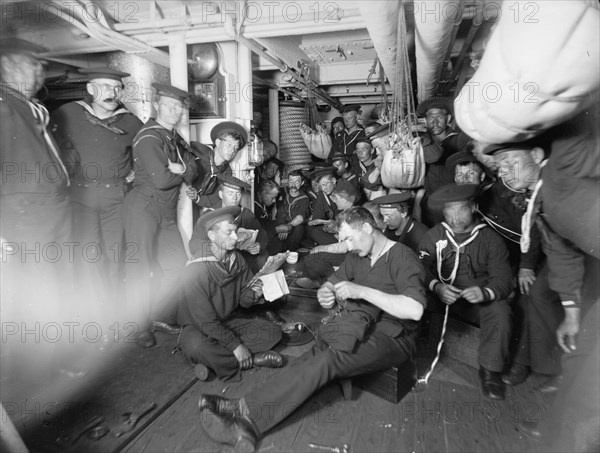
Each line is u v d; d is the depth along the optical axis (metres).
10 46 2.27
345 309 2.38
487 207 2.87
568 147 1.73
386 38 2.72
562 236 2.01
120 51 3.86
